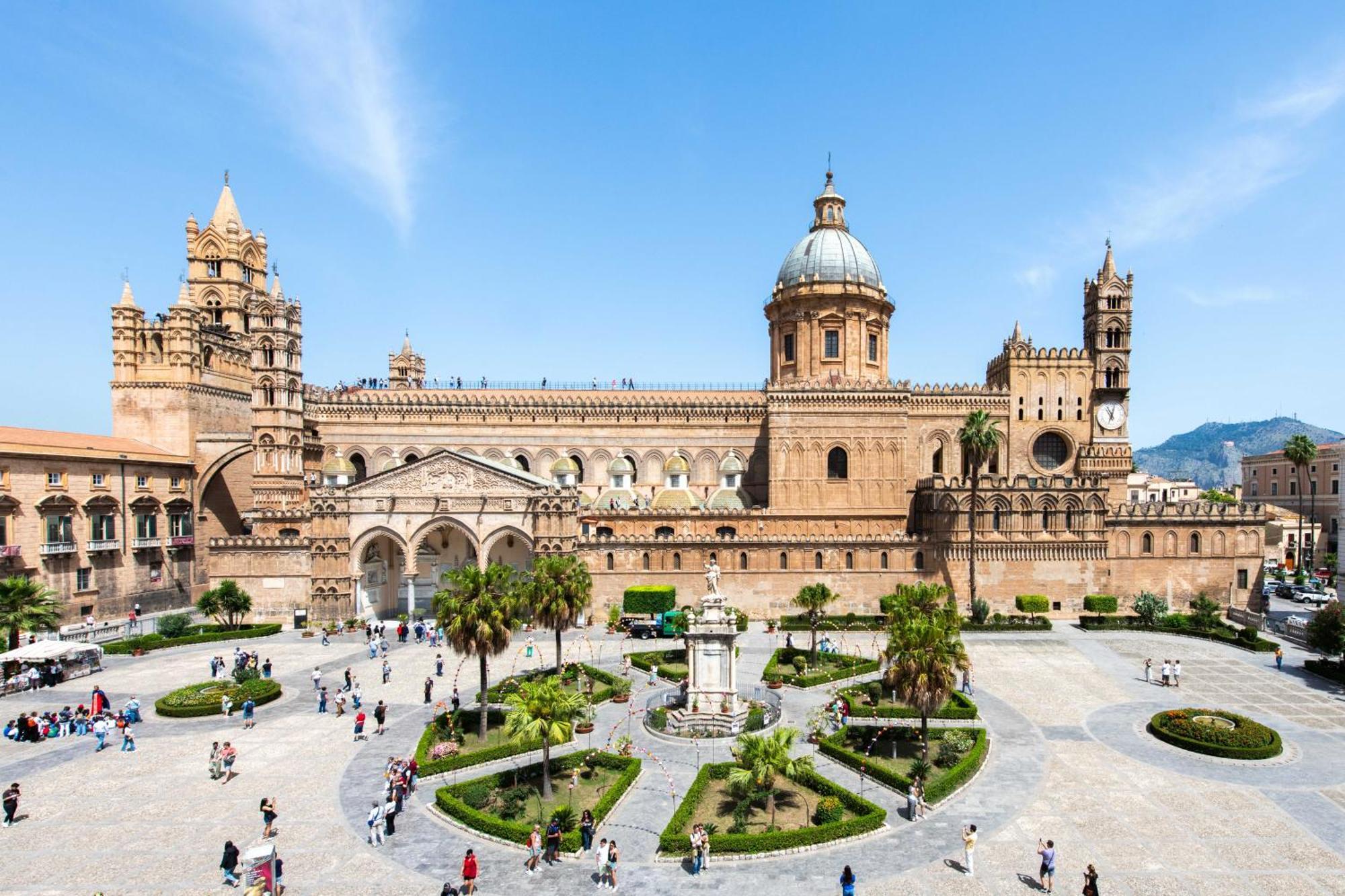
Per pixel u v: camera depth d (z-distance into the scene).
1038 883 28.94
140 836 33.31
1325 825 33.84
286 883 29.30
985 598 83.31
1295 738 44.88
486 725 44.84
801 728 46.59
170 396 93.44
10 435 77.38
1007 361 97.56
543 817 34.00
